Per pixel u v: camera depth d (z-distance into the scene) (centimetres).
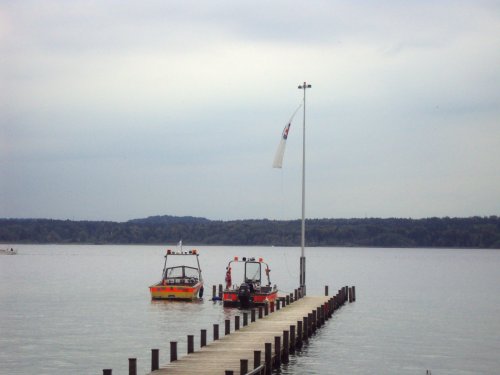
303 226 6894
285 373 3822
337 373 3903
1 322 5947
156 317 6156
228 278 6875
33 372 3916
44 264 18688
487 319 6594
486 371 4128
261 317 5081
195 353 3594
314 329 5303
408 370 4100
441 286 11306
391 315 6775
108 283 10988
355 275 14600
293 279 12900
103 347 4684
